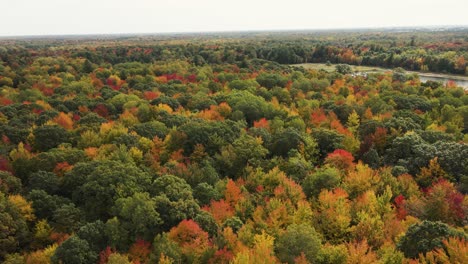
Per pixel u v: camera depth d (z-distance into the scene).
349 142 73.00
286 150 73.12
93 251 44.28
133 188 54.66
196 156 70.00
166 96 106.75
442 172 60.03
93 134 74.88
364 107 95.12
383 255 39.47
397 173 62.19
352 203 52.94
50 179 58.97
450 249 36.72
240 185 61.06
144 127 78.94
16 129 78.56
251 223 49.44
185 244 43.81
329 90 119.38
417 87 122.50
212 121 81.50
